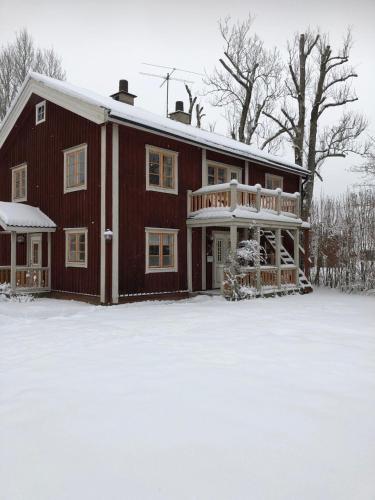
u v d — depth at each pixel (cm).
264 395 407
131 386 436
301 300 1294
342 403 389
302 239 1883
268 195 1439
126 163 1233
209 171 1544
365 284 1543
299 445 304
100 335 723
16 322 876
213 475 266
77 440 316
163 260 1344
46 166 1467
